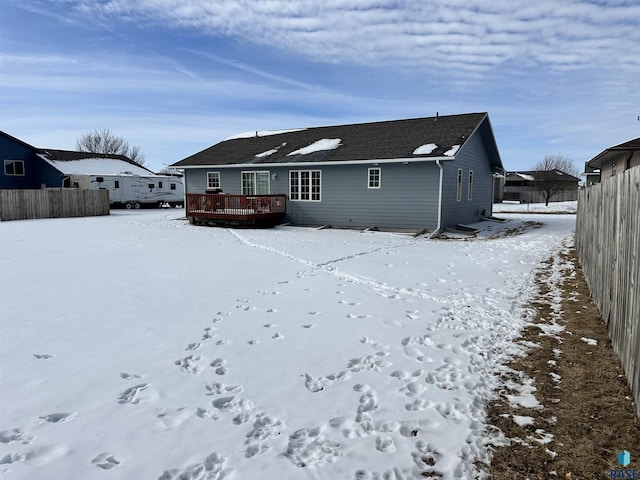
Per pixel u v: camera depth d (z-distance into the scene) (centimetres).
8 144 2872
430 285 664
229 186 1950
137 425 270
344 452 245
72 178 2944
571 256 919
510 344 419
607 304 446
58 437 256
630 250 332
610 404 298
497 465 235
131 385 326
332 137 1906
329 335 439
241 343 416
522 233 1445
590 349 400
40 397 306
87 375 343
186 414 285
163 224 1839
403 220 1542
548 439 259
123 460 234
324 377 343
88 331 450
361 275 736
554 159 6356
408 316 505
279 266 830
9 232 1481
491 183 2178
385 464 234
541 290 639
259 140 2184
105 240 1256
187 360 375
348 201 1650
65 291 625
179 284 670
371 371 355
